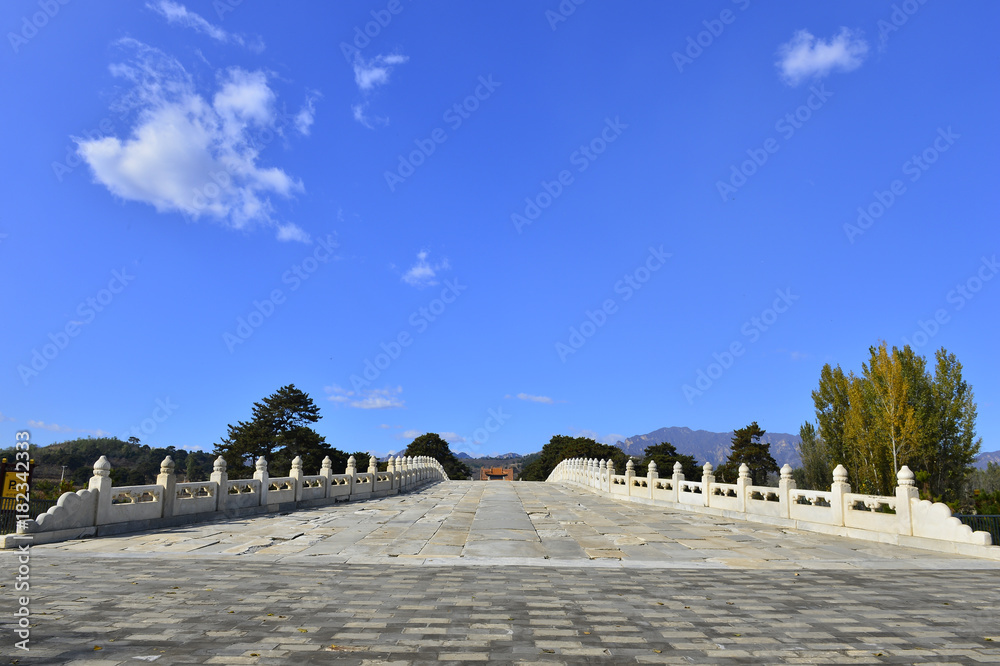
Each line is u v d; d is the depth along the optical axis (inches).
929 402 1153.4
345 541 562.3
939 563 478.6
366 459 3216.0
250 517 754.2
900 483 582.6
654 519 794.2
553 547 546.3
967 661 235.6
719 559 493.4
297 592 342.6
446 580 387.9
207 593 335.6
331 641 248.4
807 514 687.7
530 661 227.9
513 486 1691.7
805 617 299.7
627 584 383.2
